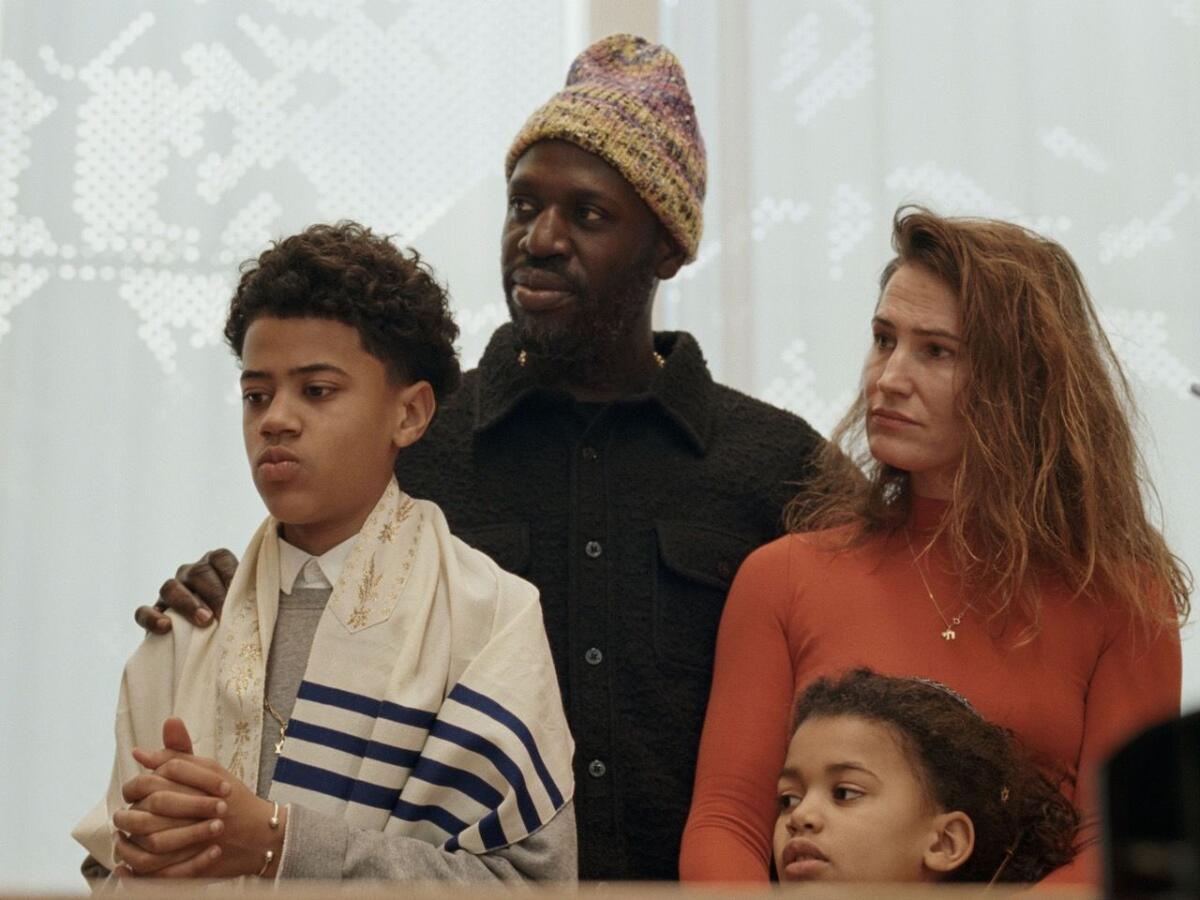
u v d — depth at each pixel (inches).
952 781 52.9
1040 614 58.4
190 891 23.6
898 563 61.2
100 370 85.0
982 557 59.6
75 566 83.4
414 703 49.9
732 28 91.3
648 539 64.6
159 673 53.1
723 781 58.3
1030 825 53.6
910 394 60.5
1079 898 23.9
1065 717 57.2
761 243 90.3
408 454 66.5
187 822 44.0
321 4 89.0
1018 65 92.3
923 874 52.6
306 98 88.4
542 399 66.5
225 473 85.0
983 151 91.7
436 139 89.0
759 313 89.6
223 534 84.6
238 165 87.3
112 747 82.4
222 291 86.1
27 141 85.9
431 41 89.6
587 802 60.4
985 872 52.9
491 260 88.4
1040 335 61.2
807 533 63.7
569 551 64.2
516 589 53.9
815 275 90.1
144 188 86.5
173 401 85.2
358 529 53.6
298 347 52.2
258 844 45.0
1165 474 89.3
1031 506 59.4
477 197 88.9
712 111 90.8
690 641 63.3
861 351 89.5
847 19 92.1
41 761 81.9
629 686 62.1
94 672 82.8
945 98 92.0
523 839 49.3
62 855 81.4
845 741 53.4
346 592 51.7
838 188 91.0
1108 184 91.8
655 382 67.0
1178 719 17.3
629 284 66.2
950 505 61.6
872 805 52.6
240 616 52.7
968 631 58.7
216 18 88.2
